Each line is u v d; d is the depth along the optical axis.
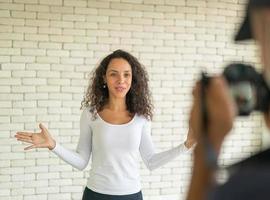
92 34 4.68
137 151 2.81
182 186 5.09
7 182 4.54
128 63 2.84
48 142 2.80
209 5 5.07
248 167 0.63
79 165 2.88
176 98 5.02
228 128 0.78
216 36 5.13
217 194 0.63
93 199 2.77
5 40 4.43
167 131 5.01
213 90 0.79
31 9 4.48
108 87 2.83
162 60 4.94
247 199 0.59
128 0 4.77
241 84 0.80
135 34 4.83
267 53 0.67
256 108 0.80
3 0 4.40
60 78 4.61
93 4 4.66
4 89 4.46
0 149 4.50
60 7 4.56
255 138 5.26
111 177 2.73
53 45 4.57
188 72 5.04
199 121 0.79
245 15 0.72
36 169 4.62
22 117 4.53
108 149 2.73
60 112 4.63
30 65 4.52
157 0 4.88
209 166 0.72
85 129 2.88
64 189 4.71
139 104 2.84
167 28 4.94
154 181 5.01
